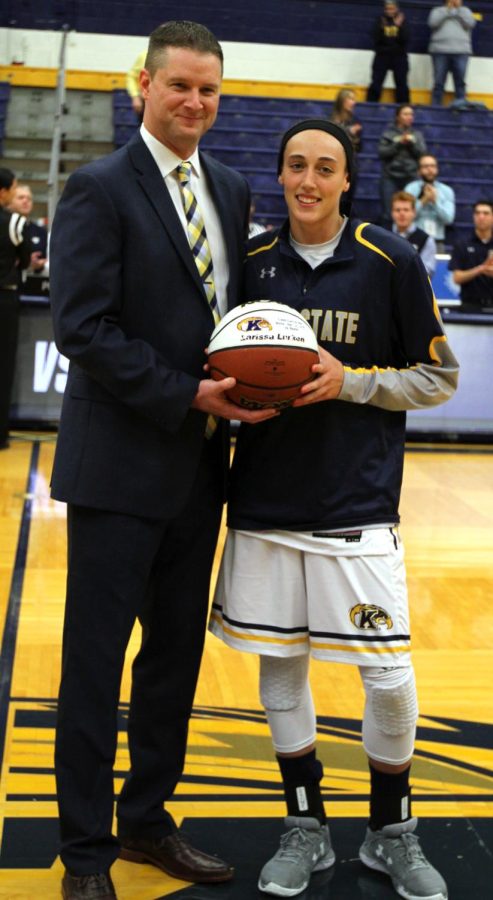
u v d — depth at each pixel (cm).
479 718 316
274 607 228
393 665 222
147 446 218
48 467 621
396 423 233
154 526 222
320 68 1366
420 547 492
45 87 1302
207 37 210
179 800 263
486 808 264
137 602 223
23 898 222
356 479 223
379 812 233
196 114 211
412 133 1028
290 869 228
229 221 226
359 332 223
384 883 233
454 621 397
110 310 212
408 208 789
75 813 218
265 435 226
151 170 215
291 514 223
